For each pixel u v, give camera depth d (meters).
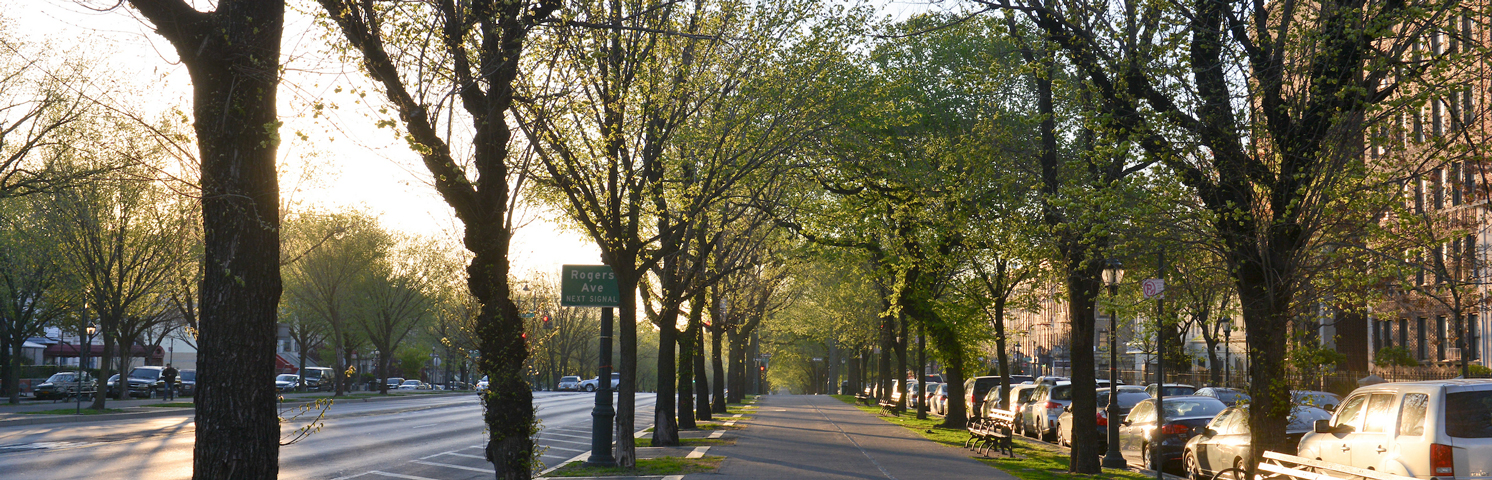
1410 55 12.57
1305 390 14.12
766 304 48.41
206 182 8.06
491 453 11.50
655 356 142.75
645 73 15.95
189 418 36.19
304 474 17.86
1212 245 12.95
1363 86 12.00
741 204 20.55
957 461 19.97
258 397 8.01
